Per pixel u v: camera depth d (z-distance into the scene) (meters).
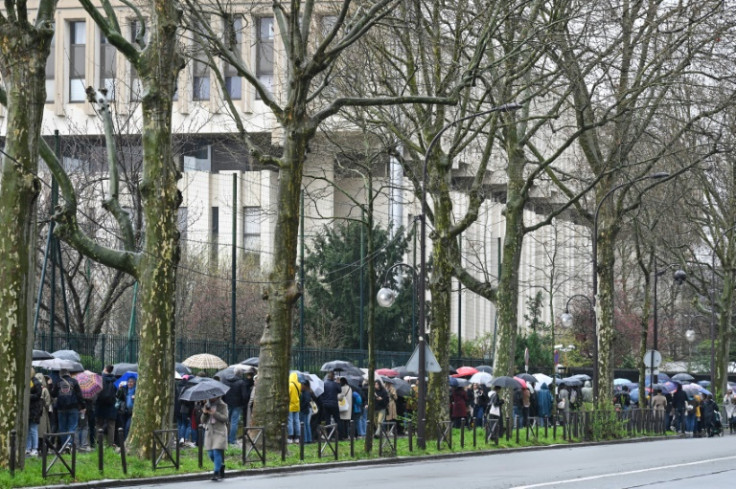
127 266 23.20
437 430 30.34
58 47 64.50
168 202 23.19
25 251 18.66
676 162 44.25
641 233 46.81
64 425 22.31
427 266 57.88
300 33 25.95
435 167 32.69
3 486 16.69
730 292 56.72
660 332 89.06
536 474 21.16
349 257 56.16
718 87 35.66
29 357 18.83
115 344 33.56
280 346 25.83
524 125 36.78
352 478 20.02
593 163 41.09
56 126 63.84
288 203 26.09
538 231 90.62
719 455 28.84
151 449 22.34
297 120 26.12
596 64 34.25
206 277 58.09
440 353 31.91
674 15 36.16
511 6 32.16
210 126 62.81
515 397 38.41
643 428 42.88
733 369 87.19
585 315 82.44
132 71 61.19
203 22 25.91
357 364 44.09
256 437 23.19
